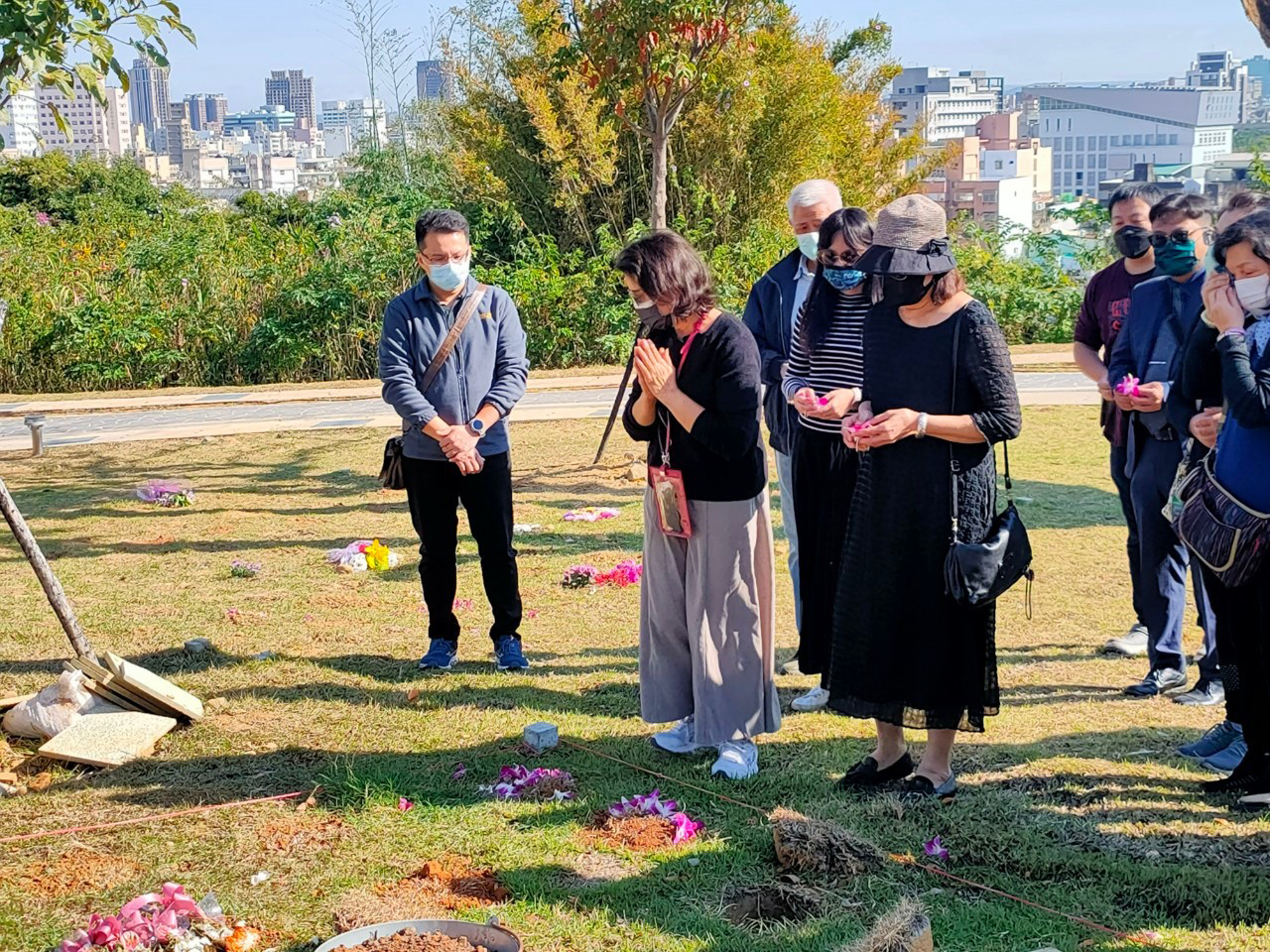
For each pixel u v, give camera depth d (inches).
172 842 162.2
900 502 164.6
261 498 397.7
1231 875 147.0
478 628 256.7
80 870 155.0
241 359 701.3
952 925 137.5
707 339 175.3
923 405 165.2
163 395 645.9
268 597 280.7
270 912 144.3
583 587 284.8
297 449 484.7
